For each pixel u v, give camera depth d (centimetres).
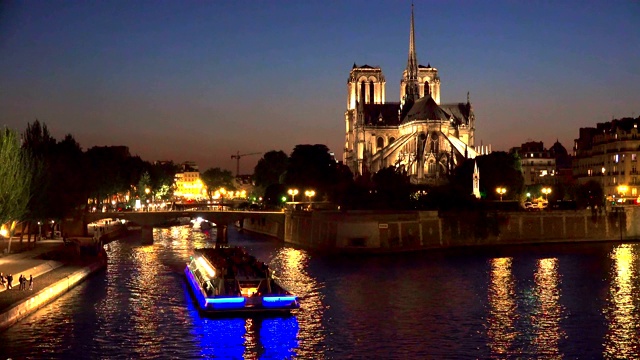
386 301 10212
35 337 8131
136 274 12625
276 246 18588
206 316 9138
